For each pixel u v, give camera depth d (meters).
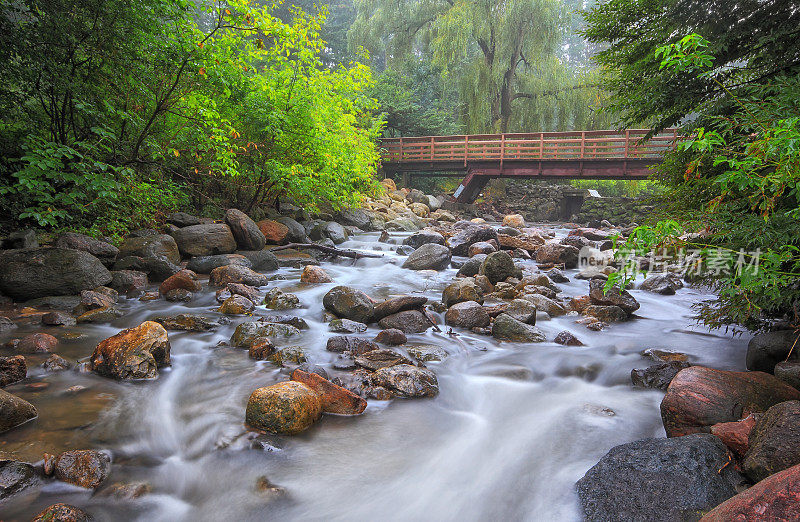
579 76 28.41
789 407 2.24
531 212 26.98
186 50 7.89
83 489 2.29
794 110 2.84
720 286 3.44
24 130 7.55
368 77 12.65
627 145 20.20
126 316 5.17
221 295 5.89
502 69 27.20
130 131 8.69
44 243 6.94
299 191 11.15
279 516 2.25
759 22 4.42
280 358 3.90
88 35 7.33
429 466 2.65
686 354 4.33
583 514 2.19
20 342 4.03
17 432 2.71
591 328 5.25
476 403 3.46
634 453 2.36
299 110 10.42
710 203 2.66
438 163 24.44
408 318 4.97
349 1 39.00
